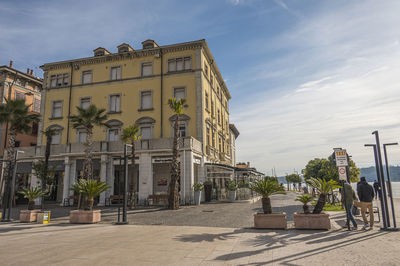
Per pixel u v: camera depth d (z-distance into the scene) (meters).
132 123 26.55
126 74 27.72
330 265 4.97
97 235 8.79
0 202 24.08
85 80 29.06
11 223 12.56
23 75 33.06
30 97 34.34
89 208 12.30
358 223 9.92
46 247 7.09
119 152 23.02
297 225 8.82
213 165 24.50
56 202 27.05
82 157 23.89
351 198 8.73
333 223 10.07
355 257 5.44
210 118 28.66
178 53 26.73
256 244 6.83
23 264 5.52
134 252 6.30
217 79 33.97
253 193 25.52
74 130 28.03
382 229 8.41
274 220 9.07
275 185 9.28
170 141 22.25
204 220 11.90
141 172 22.27
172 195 17.81
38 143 28.91
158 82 26.66
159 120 25.89
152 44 28.22
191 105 25.45
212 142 29.31
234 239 7.54
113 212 16.38
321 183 9.05
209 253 6.04
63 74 29.83
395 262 5.06
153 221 12.14
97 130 27.19
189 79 25.91
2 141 30.64
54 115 29.33
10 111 24.08
